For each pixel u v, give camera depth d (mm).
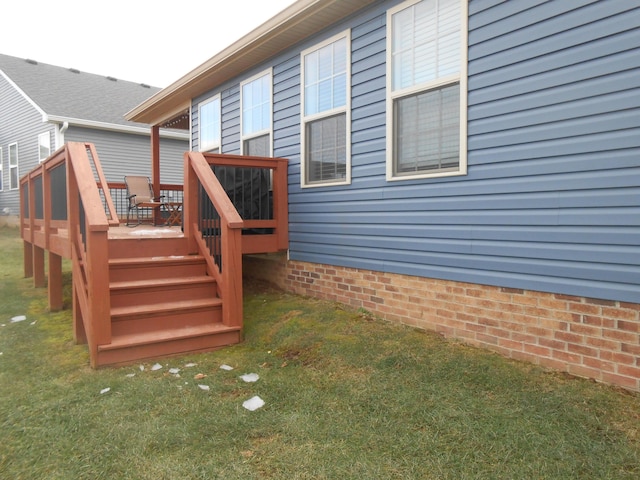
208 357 4016
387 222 4758
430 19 4270
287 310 5285
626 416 2656
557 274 3346
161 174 17203
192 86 8211
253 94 7086
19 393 3273
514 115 3576
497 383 3160
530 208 3492
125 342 3840
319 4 4938
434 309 4297
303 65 5922
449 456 2371
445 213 4148
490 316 3818
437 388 3143
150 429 2703
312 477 2236
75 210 4441
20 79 16344
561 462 2273
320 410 2941
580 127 3184
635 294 2949
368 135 4969
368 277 5023
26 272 8352
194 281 4613
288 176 6242
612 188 3037
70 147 4430
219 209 4414
